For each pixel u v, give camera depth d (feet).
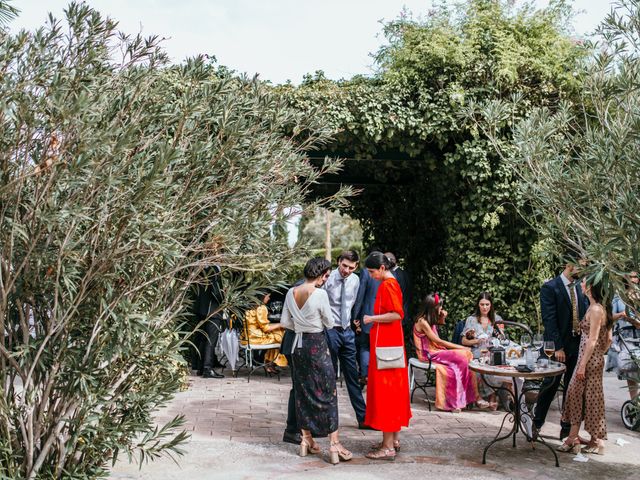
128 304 12.23
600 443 18.66
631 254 13.38
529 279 28.25
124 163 11.98
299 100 26.53
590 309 18.37
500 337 25.13
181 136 13.66
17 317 13.16
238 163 13.82
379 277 18.44
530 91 27.35
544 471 17.08
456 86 26.94
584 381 18.65
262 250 14.20
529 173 18.22
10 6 12.28
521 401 20.25
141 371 14.11
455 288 29.30
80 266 12.43
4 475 12.50
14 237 12.42
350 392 21.86
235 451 18.80
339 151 30.45
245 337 30.68
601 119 16.94
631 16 15.58
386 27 28.35
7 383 12.75
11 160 12.05
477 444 19.77
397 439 19.10
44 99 11.43
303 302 18.02
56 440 13.57
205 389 28.27
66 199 12.16
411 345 35.17
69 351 12.67
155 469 17.06
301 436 19.36
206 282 15.11
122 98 12.64
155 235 12.23
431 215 34.76
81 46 12.70
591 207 15.33
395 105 27.27
